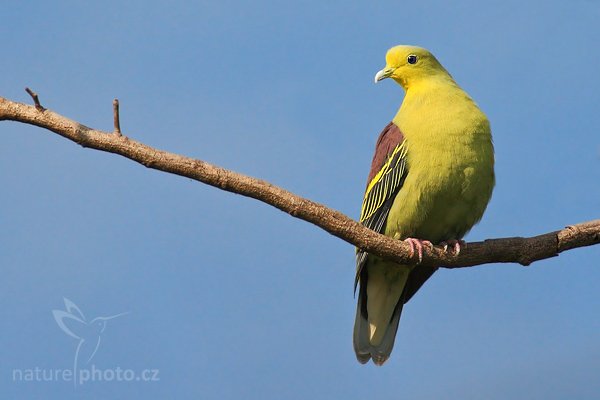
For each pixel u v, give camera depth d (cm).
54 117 921
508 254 1138
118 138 936
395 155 1258
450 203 1233
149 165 946
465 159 1213
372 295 1316
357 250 1278
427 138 1227
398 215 1255
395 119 1333
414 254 1128
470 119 1234
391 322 1324
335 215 1048
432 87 1305
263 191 991
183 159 955
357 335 1319
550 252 1132
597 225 1120
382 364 1310
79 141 926
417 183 1228
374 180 1292
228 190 980
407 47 1373
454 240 1167
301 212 1016
